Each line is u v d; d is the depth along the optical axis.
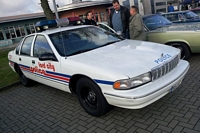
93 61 3.11
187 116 2.91
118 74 2.64
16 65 5.42
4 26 23.94
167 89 2.81
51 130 3.18
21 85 5.91
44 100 4.47
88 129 3.02
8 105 4.55
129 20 5.32
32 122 3.54
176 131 2.62
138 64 2.81
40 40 4.16
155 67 2.80
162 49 3.39
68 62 3.33
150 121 2.95
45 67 3.90
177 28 5.54
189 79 4.23
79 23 5.12
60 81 3.61
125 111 3.35
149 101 2.66
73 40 3.85
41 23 4.57
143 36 5.17
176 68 3.24
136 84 2.63
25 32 25.47
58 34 3.96
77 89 3.36
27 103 4.46
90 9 24.08
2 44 20.25
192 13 7.88
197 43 4.93
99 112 3.11
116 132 2.83
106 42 4.01
